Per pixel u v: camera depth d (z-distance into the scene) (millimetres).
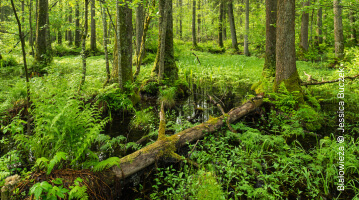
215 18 26562
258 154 3756
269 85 7461
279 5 6367
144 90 8102
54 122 2537
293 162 3439
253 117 6102
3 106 4629
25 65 3391
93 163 2809
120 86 6570
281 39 6379
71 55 19125
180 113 6711
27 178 2400
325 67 12852
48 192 2037
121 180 3029
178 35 34469
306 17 15898
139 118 5598
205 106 7422
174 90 7871
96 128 2791
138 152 3287
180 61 15898
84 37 6480
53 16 14539
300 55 16219
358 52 9242
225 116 5191
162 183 3244
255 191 2719
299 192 2877
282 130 5047
